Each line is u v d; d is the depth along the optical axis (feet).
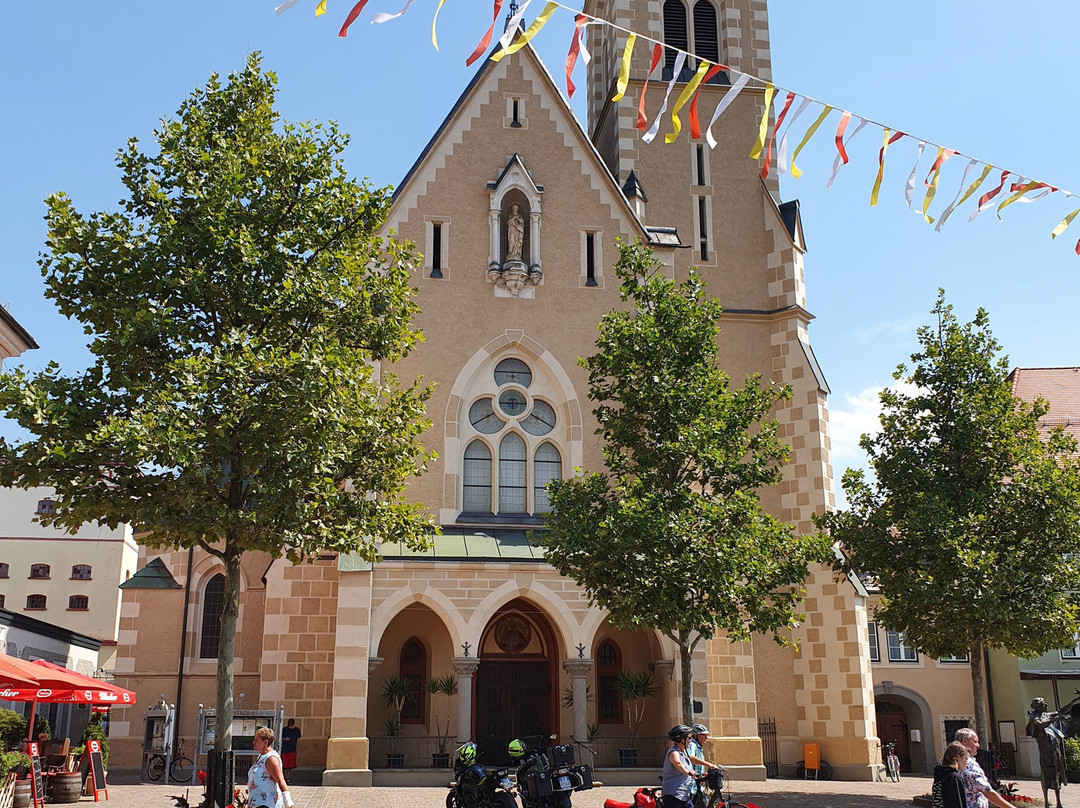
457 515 106.83
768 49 137.69
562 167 118.11
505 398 112.47
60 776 75.66
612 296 115.34
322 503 66.69
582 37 51.75
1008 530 87.20
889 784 103.35
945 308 93.04
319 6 44.70
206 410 61.36
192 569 123.03
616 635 110.42
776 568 79.82
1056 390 155.22
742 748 100.78
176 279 63.41
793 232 127.54
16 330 102.06
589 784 67.00
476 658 95.86
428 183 114.93
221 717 60.59
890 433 92.38
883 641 145.28
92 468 60.95
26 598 203.62
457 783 68.39
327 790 86.02
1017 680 136.05
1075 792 96.27
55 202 64.54
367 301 68.54
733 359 124.88
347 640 92.89
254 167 67.56
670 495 81.46
